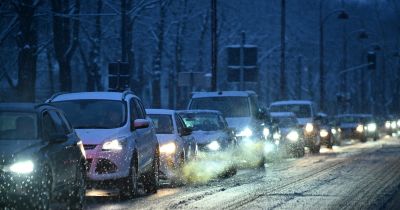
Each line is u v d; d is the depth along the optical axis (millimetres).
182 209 30359
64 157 28391
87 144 33562
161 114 44188
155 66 115000
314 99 196000
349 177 45625
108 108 36500
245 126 55750
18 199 25125
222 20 139625
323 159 66062
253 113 58188
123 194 34312
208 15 130125
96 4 104875
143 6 102312
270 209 30297
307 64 185625
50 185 26750
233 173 48625
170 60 127000
